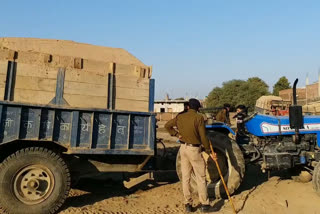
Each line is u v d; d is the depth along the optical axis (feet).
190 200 15.97
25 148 14.76
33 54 15.46
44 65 15.51
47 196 14.79
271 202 16.92
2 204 14.05
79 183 21.61
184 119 15.83
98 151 15.93
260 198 17.56
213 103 145.48
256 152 19.74
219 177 18.90
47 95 15.38
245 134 20.76
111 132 16.37
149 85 17.83
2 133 14.15
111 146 16.35
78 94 15.99
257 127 19.99
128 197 18.66
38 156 14.67
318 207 16.08
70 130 15.55
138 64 18.37
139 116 17.24
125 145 16.74
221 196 18.40
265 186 20.40
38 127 14.83
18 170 14.38
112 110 16.35
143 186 21.35
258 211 15.71
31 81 15.14
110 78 16.84
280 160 18.97
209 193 18.17
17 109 14.49
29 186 14.52
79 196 18.60
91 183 21.80
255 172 25.43
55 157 15.03
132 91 17.37
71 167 16.49
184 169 16.11
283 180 21.84
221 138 18.60
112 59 18.02
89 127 15.94
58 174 14.96
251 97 135.85
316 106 38.50
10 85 14.66
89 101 16.19
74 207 16.21
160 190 20.31
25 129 14.64
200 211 15.93
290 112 19.56
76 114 15.60
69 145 15.47
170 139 51.31
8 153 15.29
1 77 14.52
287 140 20.13
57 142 15.25
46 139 14.99
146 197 18.75
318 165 17.85
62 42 17.53
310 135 20.03
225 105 23.17
